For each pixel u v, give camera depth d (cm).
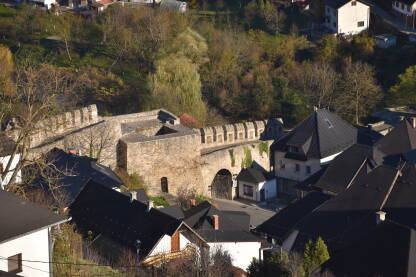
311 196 13712
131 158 15775
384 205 12650
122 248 10662
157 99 19688
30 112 10794
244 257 11788
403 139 16312
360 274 9225
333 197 13162
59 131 15088
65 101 17062
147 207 11075
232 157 17288
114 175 13750
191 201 15325
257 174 17300
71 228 10462
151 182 16112
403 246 9244
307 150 17175
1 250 7162
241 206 16800
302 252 11631
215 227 11919
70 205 11850
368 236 9594
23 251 7288
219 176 17362
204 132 17325
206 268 9438
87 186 12206
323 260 9875
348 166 15438
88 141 15088
